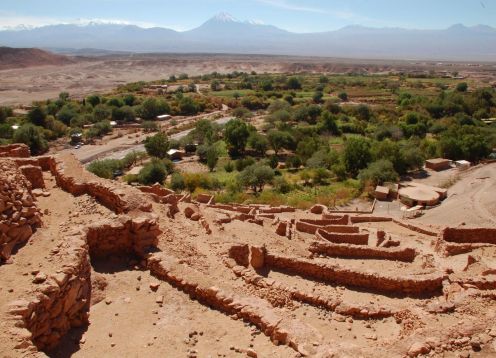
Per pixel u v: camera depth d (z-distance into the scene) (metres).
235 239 24.50
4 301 12.40
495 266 23.09
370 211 58.72
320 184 78.56
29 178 22.50
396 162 79.25
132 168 91.62
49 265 14.47
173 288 16.59
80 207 20.66
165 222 22.50
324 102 176.38
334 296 19.34
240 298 15.48
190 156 106.19
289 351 13.15
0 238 14.96
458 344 12.93
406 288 20.12
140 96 187.25
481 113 140.00
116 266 17.92
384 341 14.48
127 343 13.58
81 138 118.56
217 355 13.11
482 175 71.56
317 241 27.03
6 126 107.88
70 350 13.16
